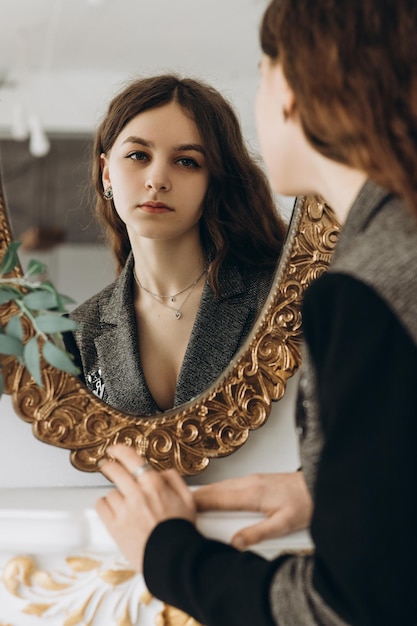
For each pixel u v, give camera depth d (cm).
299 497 92
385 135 71
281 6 78
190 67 112
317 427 72
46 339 101
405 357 67
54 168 109
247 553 77
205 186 112
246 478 94
